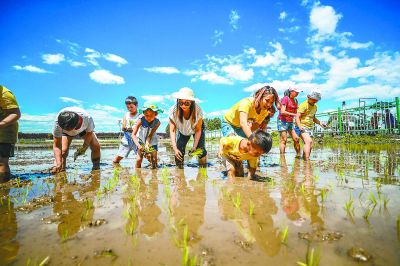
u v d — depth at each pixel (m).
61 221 2.20
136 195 2.99
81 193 3.17
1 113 4.46
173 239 1.80
